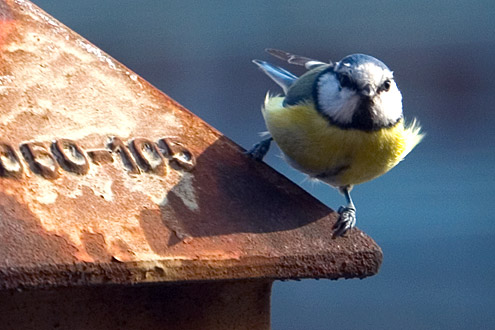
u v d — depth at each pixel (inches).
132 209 190.1
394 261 539.2
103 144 201.0
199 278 186.2
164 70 575.2
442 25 578.2
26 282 169.5
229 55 578.6
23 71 206.7
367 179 291.0
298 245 198.2
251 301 215.6
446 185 559.8
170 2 580.1
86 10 571.5
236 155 219.8
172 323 208.2
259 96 575.8
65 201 184.7
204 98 574.9
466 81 577.9
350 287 538.9
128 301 204.1
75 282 174.2
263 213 204.1
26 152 190.2
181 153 209.8
